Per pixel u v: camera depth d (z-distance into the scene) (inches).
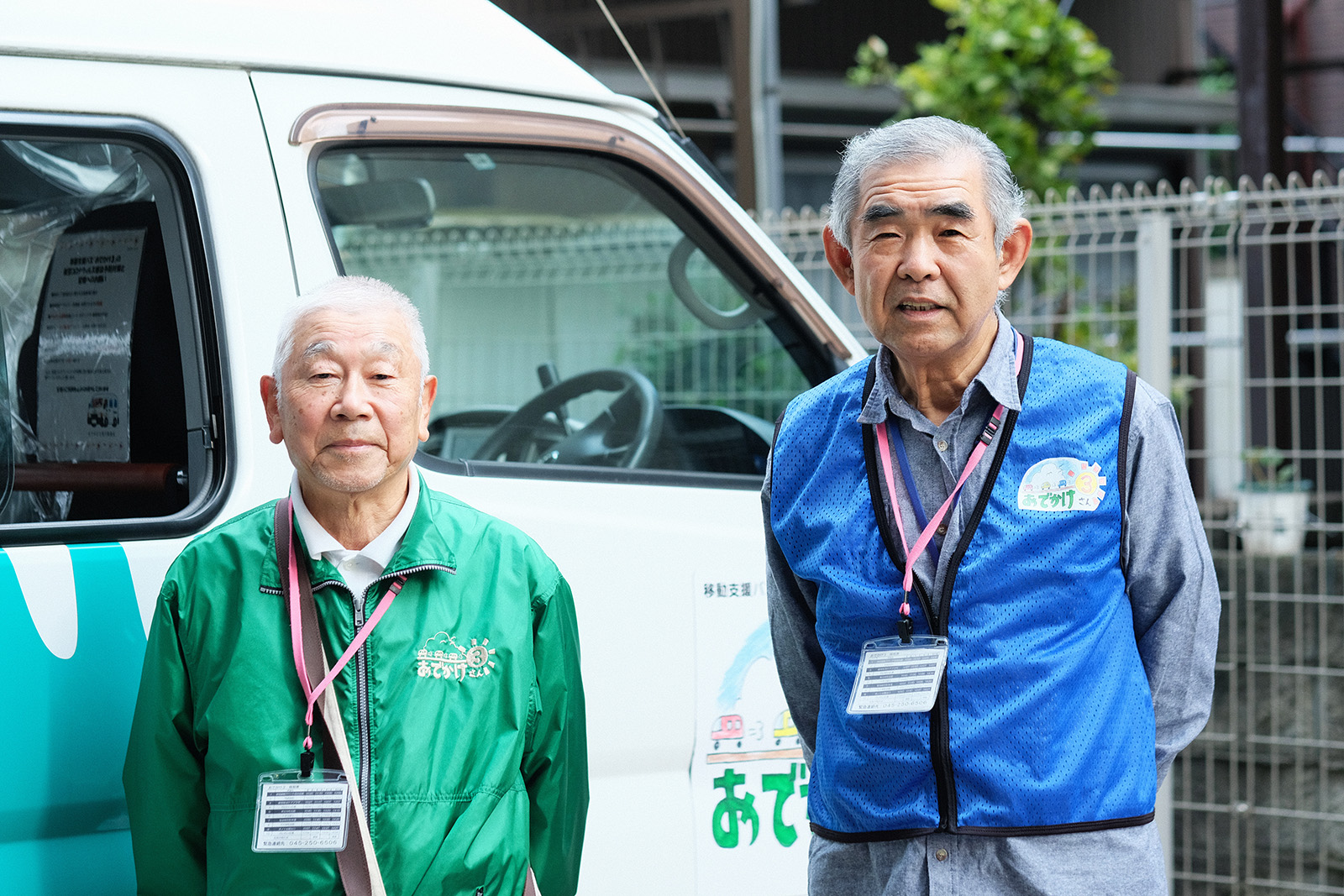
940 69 258.8
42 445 87.0
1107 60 256.5
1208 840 179.0
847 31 404.5
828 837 78.0
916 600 74.4
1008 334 76.5
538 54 106.3
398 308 75.5
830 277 210.8
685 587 101.0
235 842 70.8
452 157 101.4
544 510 97.1
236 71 91.2
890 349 76.8
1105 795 73.0
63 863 78.5
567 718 78.4
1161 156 433.7
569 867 80.3
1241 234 178.5
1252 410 210.5
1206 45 453.1
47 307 87.4
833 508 77.5
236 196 88.9
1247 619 182.5
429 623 74.0
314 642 72.5
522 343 205.2
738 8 256.4
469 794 73.0
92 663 79.0
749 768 102.9
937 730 72.9
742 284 115.3
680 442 111.9
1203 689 78.5
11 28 84.0
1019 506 73.3
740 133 258.5
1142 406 75.0
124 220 88.2
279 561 73.7
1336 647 179.5
